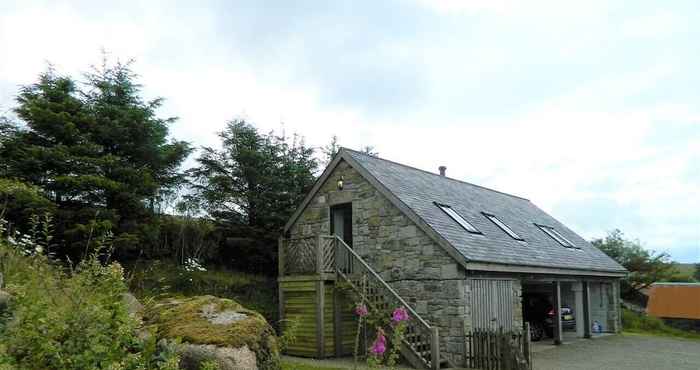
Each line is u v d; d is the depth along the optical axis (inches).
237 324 256.5
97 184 464.4
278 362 262.5
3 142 456.8
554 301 644.1
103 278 224.4
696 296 1044.5
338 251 547.5
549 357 530.6
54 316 173.2
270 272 707.4
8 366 147.6
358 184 589.3
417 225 523.2
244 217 684.7
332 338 525.7
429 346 467.5
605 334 770.2
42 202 433.1
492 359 450.0
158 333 242.1
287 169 719.7
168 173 600.4
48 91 483.2
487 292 521.3
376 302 493.0
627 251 1229.7
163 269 563.2
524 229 710.5
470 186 800.3
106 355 165.2
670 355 558.3
